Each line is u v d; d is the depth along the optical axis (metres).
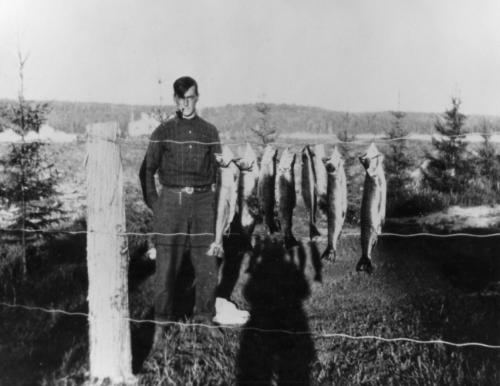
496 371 3.61
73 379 3.51
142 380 3.52
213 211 4.43
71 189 9.78
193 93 4.32
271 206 4.84
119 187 3.40
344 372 3.72
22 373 3.64
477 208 8.72
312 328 4.50
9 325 4.54
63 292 5.47
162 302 4.36
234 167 4.41
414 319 4.62
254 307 5.13
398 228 8.09
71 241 7.28
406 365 3.73
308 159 4.46
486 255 6.55
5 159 6.98
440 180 9.51
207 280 4.46
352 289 5.57
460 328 4.38
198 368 3.72
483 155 9.82
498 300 5.10
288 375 3.69
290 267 6.27
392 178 9.29
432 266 6.27
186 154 4.25
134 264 6.46
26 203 6.78
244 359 3.92
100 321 3.41
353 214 8.16
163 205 4.33
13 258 6.46
